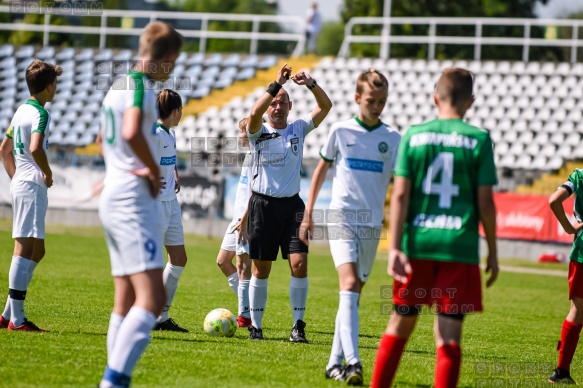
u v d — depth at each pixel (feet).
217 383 55.11
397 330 50.11
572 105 268.82
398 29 431.43
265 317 96.43
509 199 222.07
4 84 308.40
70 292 105.91
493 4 433.07
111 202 47.50
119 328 48.96
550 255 213.25
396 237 47.98
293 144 77.61
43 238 75.00
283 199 77.46
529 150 254.88
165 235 80.28
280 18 306.55
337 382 57.57
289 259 77.61
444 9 435.12
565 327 67.00
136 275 47.01
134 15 308.40
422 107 278.46
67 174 246.27
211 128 284.00
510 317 111.86
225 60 311.06
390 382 49.90
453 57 424.05
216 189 235.40
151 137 48.60
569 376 66.64
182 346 69.41
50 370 56.34
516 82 279.49
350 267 58.80
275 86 74.28
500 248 221.46
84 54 314.55
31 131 72.49
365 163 59.67
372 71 59.93
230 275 90.33
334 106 283.18
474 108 272.51
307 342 77.41
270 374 59.16
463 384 61.00
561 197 68.44
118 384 45.57
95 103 296.30
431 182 49.24
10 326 73.26
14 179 74.18
